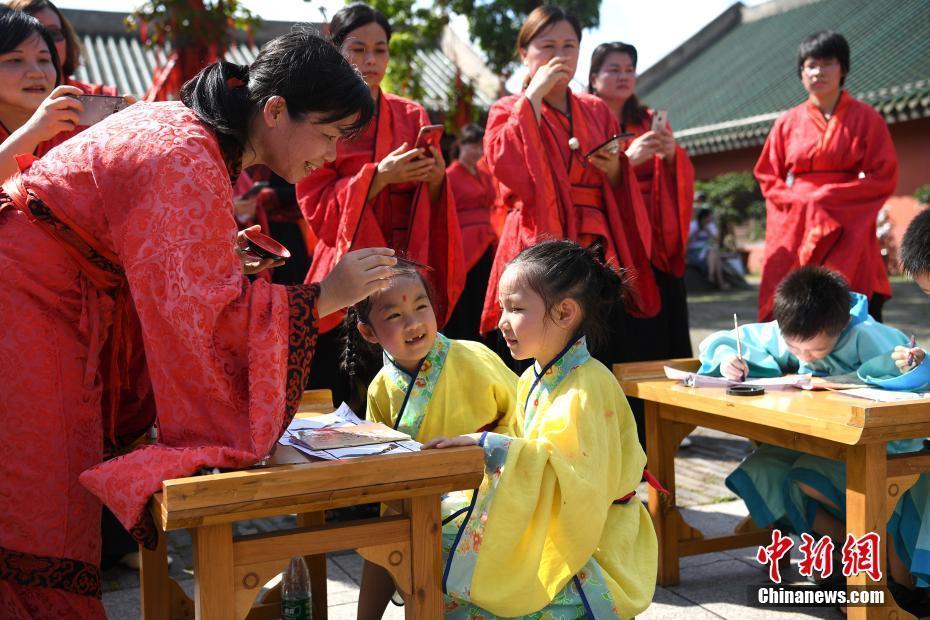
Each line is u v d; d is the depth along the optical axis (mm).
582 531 2141
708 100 20500
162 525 1717
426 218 3613
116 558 3400
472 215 5449
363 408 3758
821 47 4617
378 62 3699
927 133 14352
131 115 2014
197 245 1796
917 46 16375
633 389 3072
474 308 4863
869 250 4688
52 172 1984
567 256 2365
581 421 2234
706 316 11883
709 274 15641
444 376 2602
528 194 3670
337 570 3312
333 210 3594
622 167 3908
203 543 1772
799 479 2850
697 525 3660
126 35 11688
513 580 2109
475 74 10164
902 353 2738
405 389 2604
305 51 1950
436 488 1907
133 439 2410
